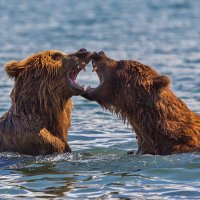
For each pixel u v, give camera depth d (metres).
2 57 83.25
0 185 33.66
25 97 39.16
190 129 39.03
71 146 43.66
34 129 38.75
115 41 100.81
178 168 35.69
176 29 115.00
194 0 159.88
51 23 122.38
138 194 31.81
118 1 161.25
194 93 61.78
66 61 39.62
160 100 39.31
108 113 54.72
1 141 39.50
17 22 124.00
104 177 34.62
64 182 33.91
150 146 39.72
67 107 40.66
